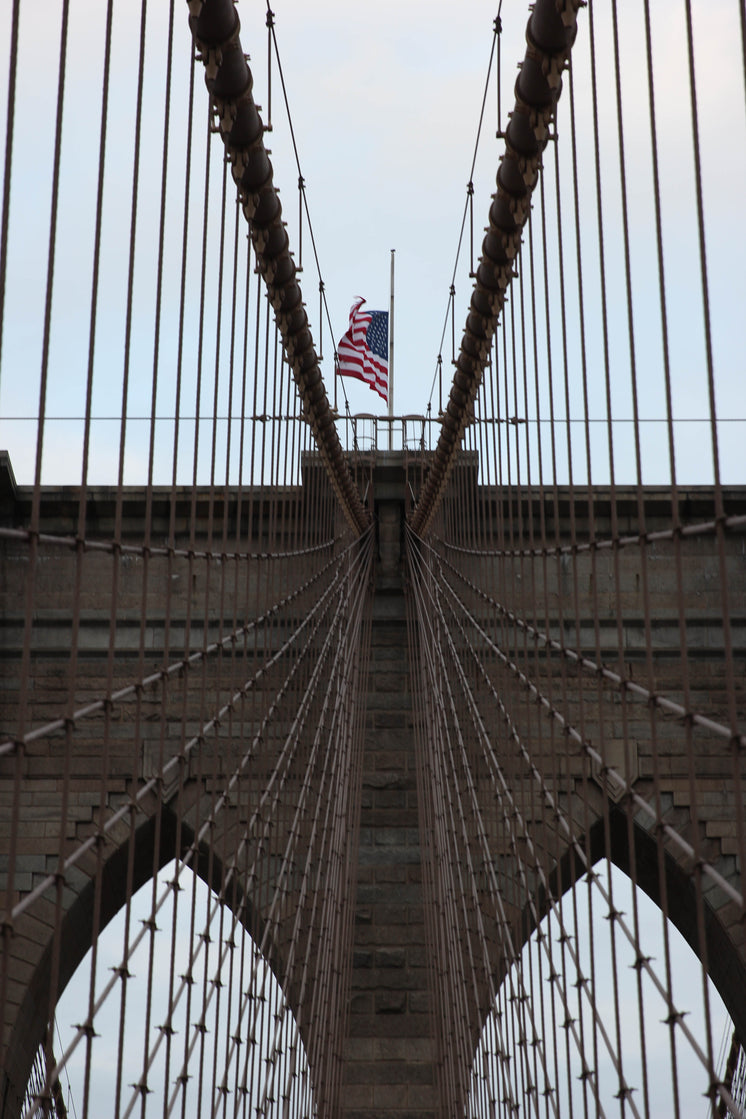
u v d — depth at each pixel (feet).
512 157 38.17
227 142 38.09
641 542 27.58
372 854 87.15
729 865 84.02
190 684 88.89
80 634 91.04
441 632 80.64
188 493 94.68
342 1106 67.46
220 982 38.78
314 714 82.23
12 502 94.32
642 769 85.40
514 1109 43.06
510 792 47.83
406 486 97.40
